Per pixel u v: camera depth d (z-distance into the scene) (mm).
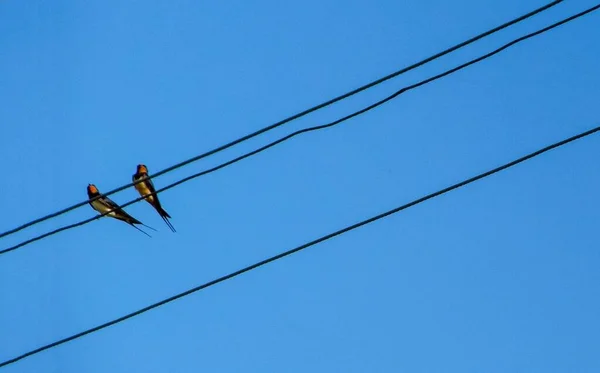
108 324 13961
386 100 13586
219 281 13781
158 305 13867
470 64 13383
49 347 13906
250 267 13695
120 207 14477
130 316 13930
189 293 13961
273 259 13773
